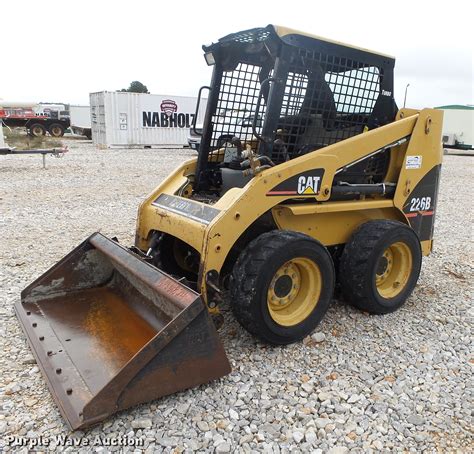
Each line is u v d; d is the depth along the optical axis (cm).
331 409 278
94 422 244
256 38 351
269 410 275
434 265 556
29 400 274
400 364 331
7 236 603
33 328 326
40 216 719
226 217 310
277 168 332
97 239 375
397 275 416
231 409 273
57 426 254
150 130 2136
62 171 1229
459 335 379
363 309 400
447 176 1491
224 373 289
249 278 314
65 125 2830
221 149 423
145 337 307
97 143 2227
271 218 359
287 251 321
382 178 422
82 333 318
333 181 378
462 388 305
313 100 364
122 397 251
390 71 402
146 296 336
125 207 802
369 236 382
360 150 375
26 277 460
